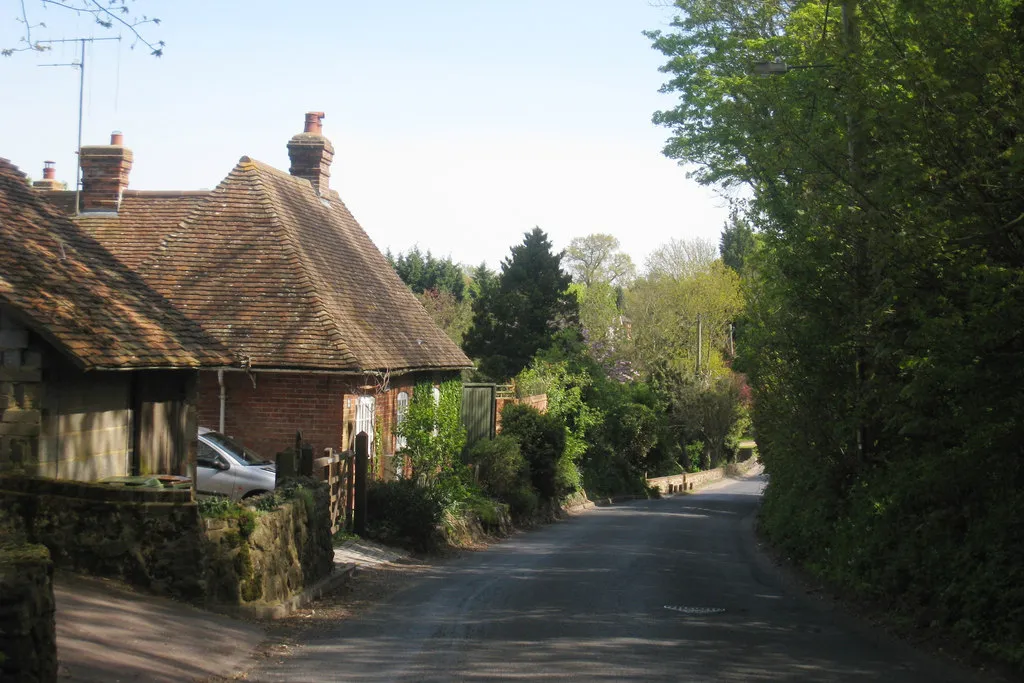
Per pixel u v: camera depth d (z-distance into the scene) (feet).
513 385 115.85
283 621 35.19
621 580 47.80
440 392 90.27
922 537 37.76
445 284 229.45
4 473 37.27
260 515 37.32
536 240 154.30
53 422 40.24
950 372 30.81
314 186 95.35
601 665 27.81
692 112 75.87
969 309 31.27
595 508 126.31
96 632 28.02
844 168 37.68
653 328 189.78
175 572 34.30
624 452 157.69
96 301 44.68
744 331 60.23
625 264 275.39
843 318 45.37
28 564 21.80
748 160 66.18
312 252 79.00
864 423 46.65
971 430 32.45
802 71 48.70
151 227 79.46
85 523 34.35
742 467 229.04
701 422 191.11
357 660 28.71
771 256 53.57
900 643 32.50
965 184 30.22
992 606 31.37
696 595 43.24
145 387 48.67
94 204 82.12
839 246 42.29
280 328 68.39
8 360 39.17
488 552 63.87
